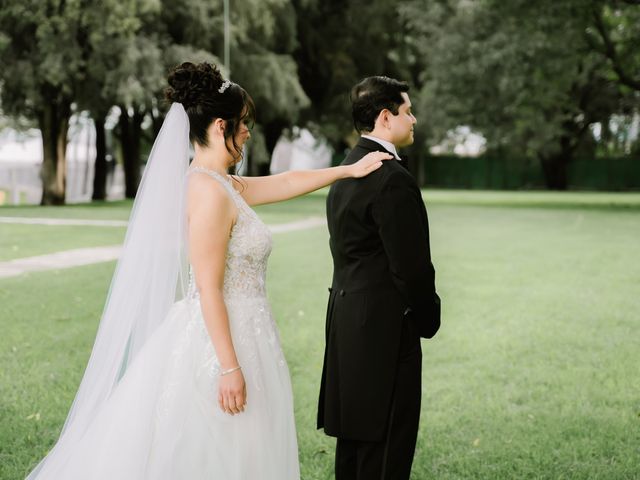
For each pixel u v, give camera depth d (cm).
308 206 2758
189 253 270
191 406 269
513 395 498
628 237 1557
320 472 377
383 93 290
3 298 837
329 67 3519
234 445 268
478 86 2797
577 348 624
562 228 1786
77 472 273
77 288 903
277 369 283
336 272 299
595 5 2523
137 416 271
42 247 1335
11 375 538
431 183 5134
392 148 294
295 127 4022
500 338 658
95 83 2531
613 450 400
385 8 3447
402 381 285
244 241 272
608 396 495
